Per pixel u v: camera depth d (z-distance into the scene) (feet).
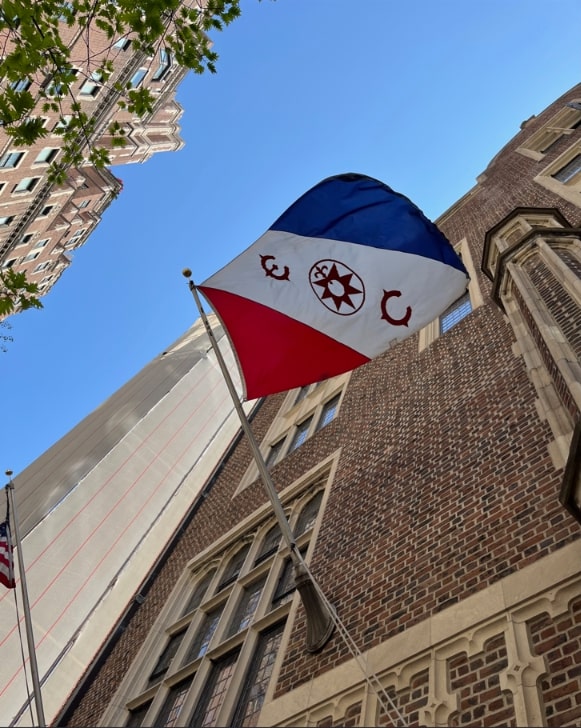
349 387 49.96
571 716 12.08
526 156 68.18
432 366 35.96
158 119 195.42
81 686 40.78
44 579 56.13
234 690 24.38
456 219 71.31
